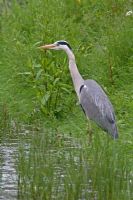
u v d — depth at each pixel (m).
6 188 11.58
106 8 20.02
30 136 14.63
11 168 12.54
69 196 10.66
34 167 11.29
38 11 19.98
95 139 12.77
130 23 18.73
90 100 14.87
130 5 19.72
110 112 14.42
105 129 14.44
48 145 13.14
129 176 11.16
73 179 10.83
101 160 11.20
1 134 14.76
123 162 11.29
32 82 17.16
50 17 19.06
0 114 15.88
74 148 13.20
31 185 10.95
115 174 10.91
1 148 13.83
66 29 19.08
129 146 13.58
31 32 19.80
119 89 17.16
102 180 10.85
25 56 18.23
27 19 20.27
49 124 15.71
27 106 16.80
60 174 11.66
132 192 10.59
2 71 18.41
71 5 20.73
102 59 17.98
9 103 17.05
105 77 17.50
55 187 11.15
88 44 18.95
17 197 11.18
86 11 20.56
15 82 17.78
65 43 15.75
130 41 18.28
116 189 10.65
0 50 19.34
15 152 13.52
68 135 14.84
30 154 11.95
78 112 16.34
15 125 15.33
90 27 19.78
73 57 15.66
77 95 15.52
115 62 17.94
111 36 18.47
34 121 15.88
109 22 19.16
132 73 17.50
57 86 16.44
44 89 16.58
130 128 15.06
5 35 19.83
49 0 20.47
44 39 18.09
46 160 11.77
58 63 17.69
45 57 17.22
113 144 13.27
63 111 16.31
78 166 11.36
